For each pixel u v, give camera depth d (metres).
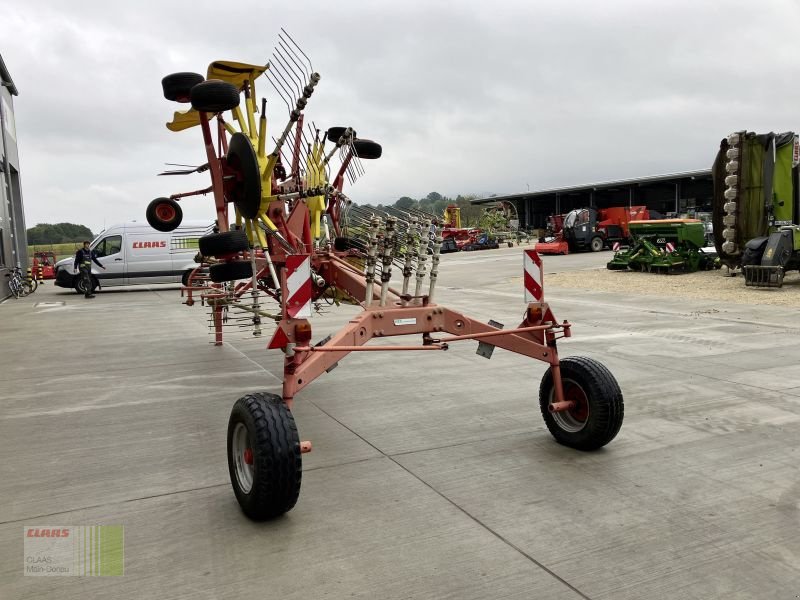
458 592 2.54
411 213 4.47
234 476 3.35
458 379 6.31
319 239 6.11
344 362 7.25
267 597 2.54
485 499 3.44
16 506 3.48
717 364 6.53
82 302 16.30
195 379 6.64
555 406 4.13
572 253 28.27
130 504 3.49
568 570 2.70
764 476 3.66
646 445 4.22
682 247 17.06
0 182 18.78
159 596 2.56
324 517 3.26
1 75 20.83
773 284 12.55
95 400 5.83
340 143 5.72
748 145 13.84
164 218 7.46
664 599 2.47
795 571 2.66
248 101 5.43
